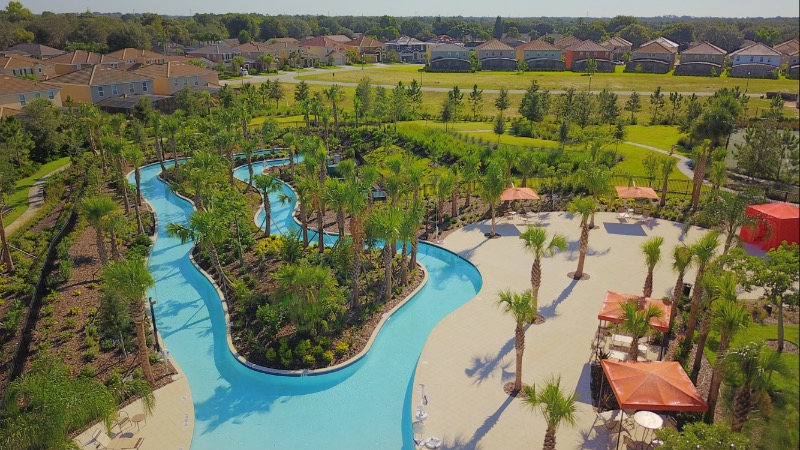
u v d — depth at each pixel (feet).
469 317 110.32
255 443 79.77
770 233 134.41
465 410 83.10
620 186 176.55
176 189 196.34
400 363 99.19
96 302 116.16
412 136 245.24
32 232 153.38
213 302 122.52
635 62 535.60
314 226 161.07
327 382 94.07
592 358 95.45
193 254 144.15
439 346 100.27
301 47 635.25
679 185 188.85
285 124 293.02
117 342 100.42
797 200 167.94
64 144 237.86
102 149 213.05
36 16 645.51
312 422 84.23
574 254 140.36
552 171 196.13
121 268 85.92
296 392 91.66
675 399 71.05
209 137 243.40
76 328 106.32
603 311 95.09
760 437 61.67
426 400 85.05
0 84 285.02
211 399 89.71
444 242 149.69
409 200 172.24
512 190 161.58
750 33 641.81
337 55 632.38
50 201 176.35
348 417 85.40
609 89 413.39
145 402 79.97
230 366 98.84
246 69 527.40
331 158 233.76
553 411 62.85
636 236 151.33
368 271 130.31
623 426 78.48
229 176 208.03
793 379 59.26
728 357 65.62
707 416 77.36
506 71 550.77
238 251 134.10
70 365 94.48
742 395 63.67
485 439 77.10
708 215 120.57
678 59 591.37
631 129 286.05
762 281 87.86
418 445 76.02
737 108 159.12
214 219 120.88
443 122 299.99
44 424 66.69
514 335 103.40
